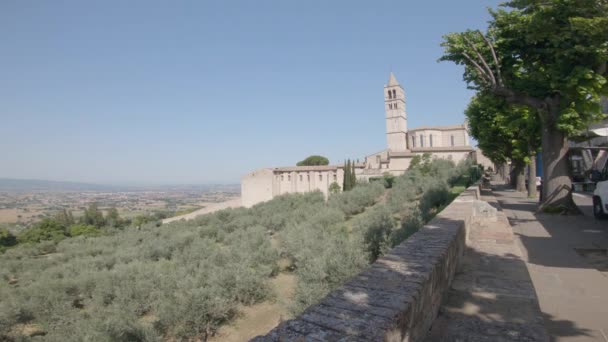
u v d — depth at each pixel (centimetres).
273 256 1482
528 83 1264
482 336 349
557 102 1241
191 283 1177
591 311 455
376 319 232
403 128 8844
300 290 981
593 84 1113
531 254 742
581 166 2405
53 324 1153
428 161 4372
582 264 659
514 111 1744
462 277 546
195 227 3497
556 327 414
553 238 886
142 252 2230
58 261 2655
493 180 5188
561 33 1063
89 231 5088
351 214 2456
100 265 2047
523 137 2047
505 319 391
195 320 942
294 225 2123
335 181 5512
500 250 725
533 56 1309
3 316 1146
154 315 1150
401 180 3384
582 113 1255
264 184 5956
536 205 1591
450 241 505
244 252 1583
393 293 288
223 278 1159
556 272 618
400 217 1759
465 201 1069
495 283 515
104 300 1319
